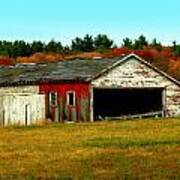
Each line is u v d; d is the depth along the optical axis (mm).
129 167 21984
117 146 29125
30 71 64625
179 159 23984
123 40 163000
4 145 30922
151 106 62062
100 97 61125
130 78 58906
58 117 58031
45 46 179250
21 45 176875
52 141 32719
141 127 42906
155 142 30625
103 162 23469
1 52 174625
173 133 36750
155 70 60500
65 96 57438
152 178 19516
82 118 56219
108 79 57375
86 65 60344
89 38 180375
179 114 61875
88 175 20328
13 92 62875
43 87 59344
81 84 56438
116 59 58469
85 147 29031
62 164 23156
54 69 62062
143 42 160750
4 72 68000
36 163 23594
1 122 53750
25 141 33188
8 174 20844
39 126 47594
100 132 38844
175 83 61688
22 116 53375
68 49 179750
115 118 57344
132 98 62500
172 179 19328
